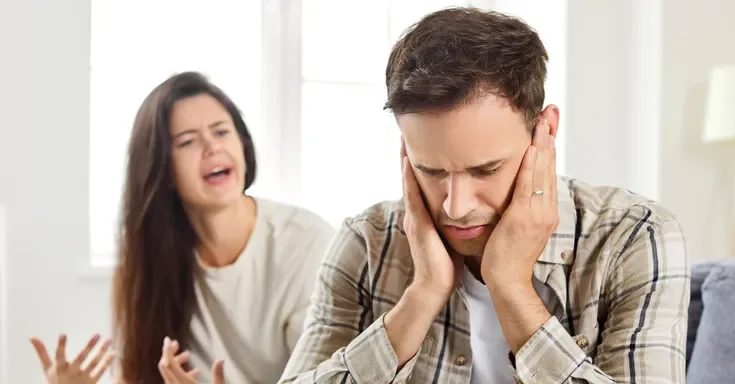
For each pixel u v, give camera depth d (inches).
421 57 35.7
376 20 100.2
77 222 76.9
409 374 41.3
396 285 45.2
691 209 111.9
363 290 45.9
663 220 41.7
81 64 77.5
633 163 113.8
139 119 73.6
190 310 73.7
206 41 85.0
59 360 69.6
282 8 89.2
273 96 89.0
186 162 73.8
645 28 111.4
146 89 81.7
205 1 84.7
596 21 112.0
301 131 94.0
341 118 97.9
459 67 34.8
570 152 110.7
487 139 35.3
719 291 55.8
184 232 73.7
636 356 38.3
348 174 98.5
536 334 38.2
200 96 74.7
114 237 73.7
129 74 81.0
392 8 101.2
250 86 87.7
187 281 73.7
